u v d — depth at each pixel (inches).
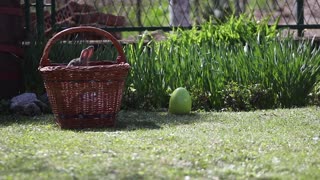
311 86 467.8
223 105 461.4
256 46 474.6
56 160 281.6
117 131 366.3
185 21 652.1
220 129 367.6
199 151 303.3
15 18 474.3
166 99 465.4
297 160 287.4
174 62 470.0
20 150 303.7
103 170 263.4
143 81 463.2
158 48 491.5
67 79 376.5
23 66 479.5
